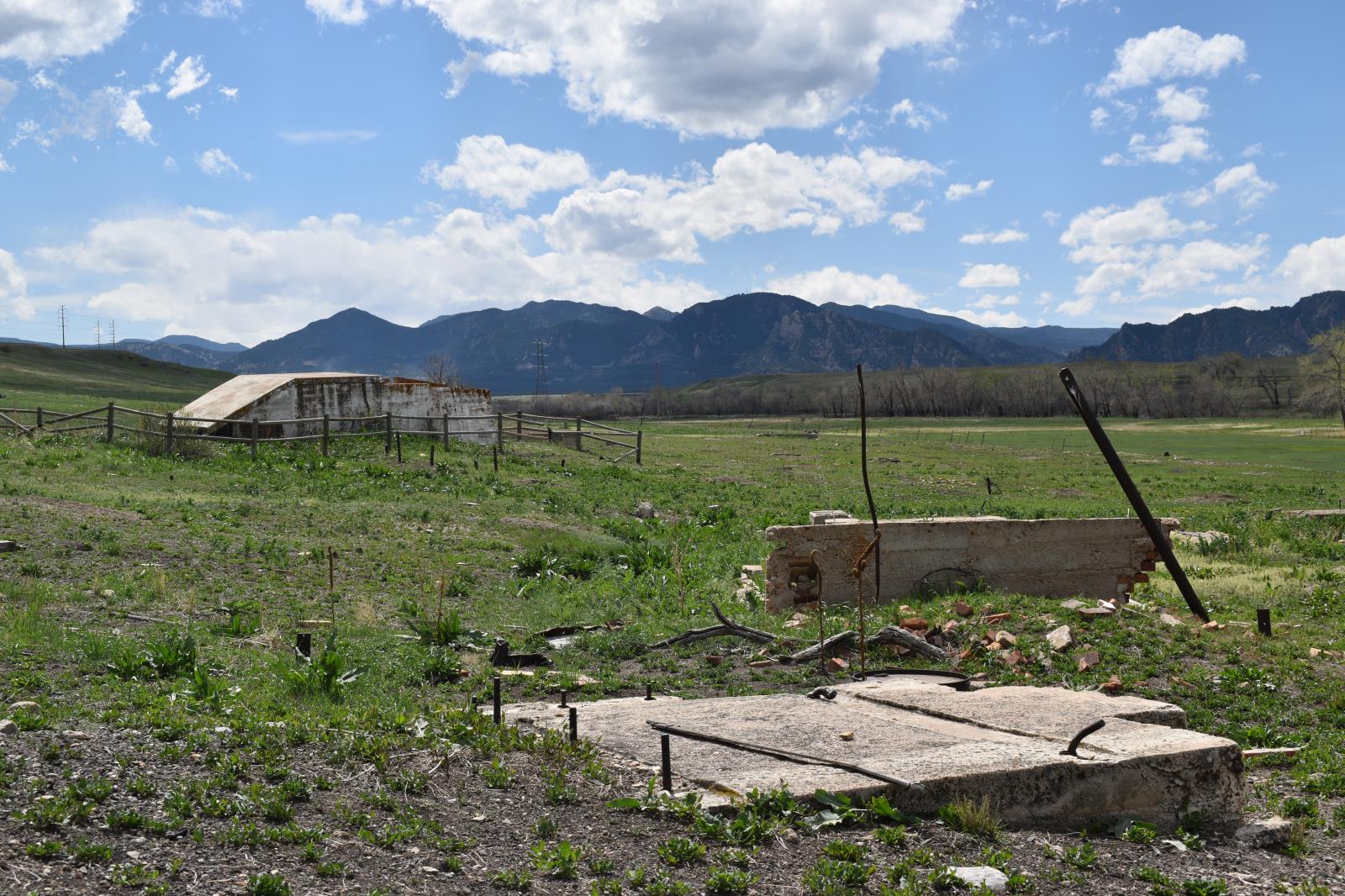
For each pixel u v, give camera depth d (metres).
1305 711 10.43
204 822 5.53
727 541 24.34
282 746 6.93
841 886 5.25
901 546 15.50
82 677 9.30
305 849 5.28
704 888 5.22
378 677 10.75
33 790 5.54
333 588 15.52
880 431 95.44
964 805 6.16
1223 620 13.84
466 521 23.36
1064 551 16.14
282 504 22.84
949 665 12.03
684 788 6.45
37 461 25.75
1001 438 84.56
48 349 146.75
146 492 23.25
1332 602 15.40
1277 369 176.62
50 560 15.29
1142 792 6.56
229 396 35.66
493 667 11.72
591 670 11.91
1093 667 11.68
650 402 177.75
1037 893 5.39
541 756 7.04
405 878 5.11
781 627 13.95
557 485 32.25
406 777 6.44
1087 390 145.38
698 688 11.15
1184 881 5.67
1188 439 84.25
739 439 73.00
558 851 5.41
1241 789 6.80
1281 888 5.66
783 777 6.42
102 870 4.80
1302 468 53.41
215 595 14.50
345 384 36.53
